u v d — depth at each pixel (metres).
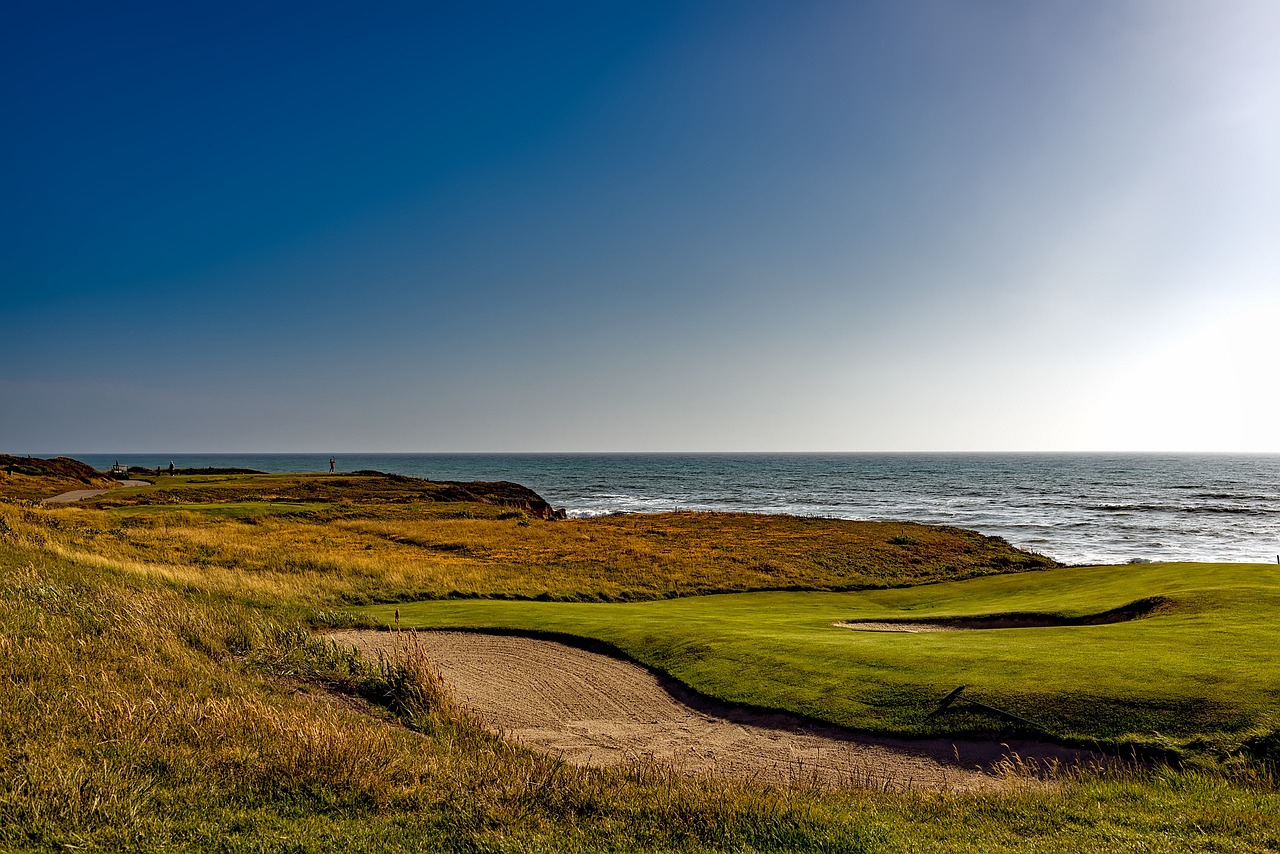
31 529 30.55
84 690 10.12
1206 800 8.70
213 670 12.88
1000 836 7.42
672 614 24.75
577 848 6.88
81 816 6.63
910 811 8.41
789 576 36.19
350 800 7.68
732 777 10.88
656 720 14.22
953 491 128.50
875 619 22.86
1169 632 16.33
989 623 21.67
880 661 15.64
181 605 18.22
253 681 12.84
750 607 27.70
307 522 51.44
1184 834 7.46
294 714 10.50
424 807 7.71
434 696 13.18
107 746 8.38
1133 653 14.43
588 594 31.06
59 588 17.36
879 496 116.50
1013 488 137.00
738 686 15.38
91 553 28.53
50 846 6.11
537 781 8.78
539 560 38.78
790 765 11.61
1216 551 54.84
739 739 12.98
